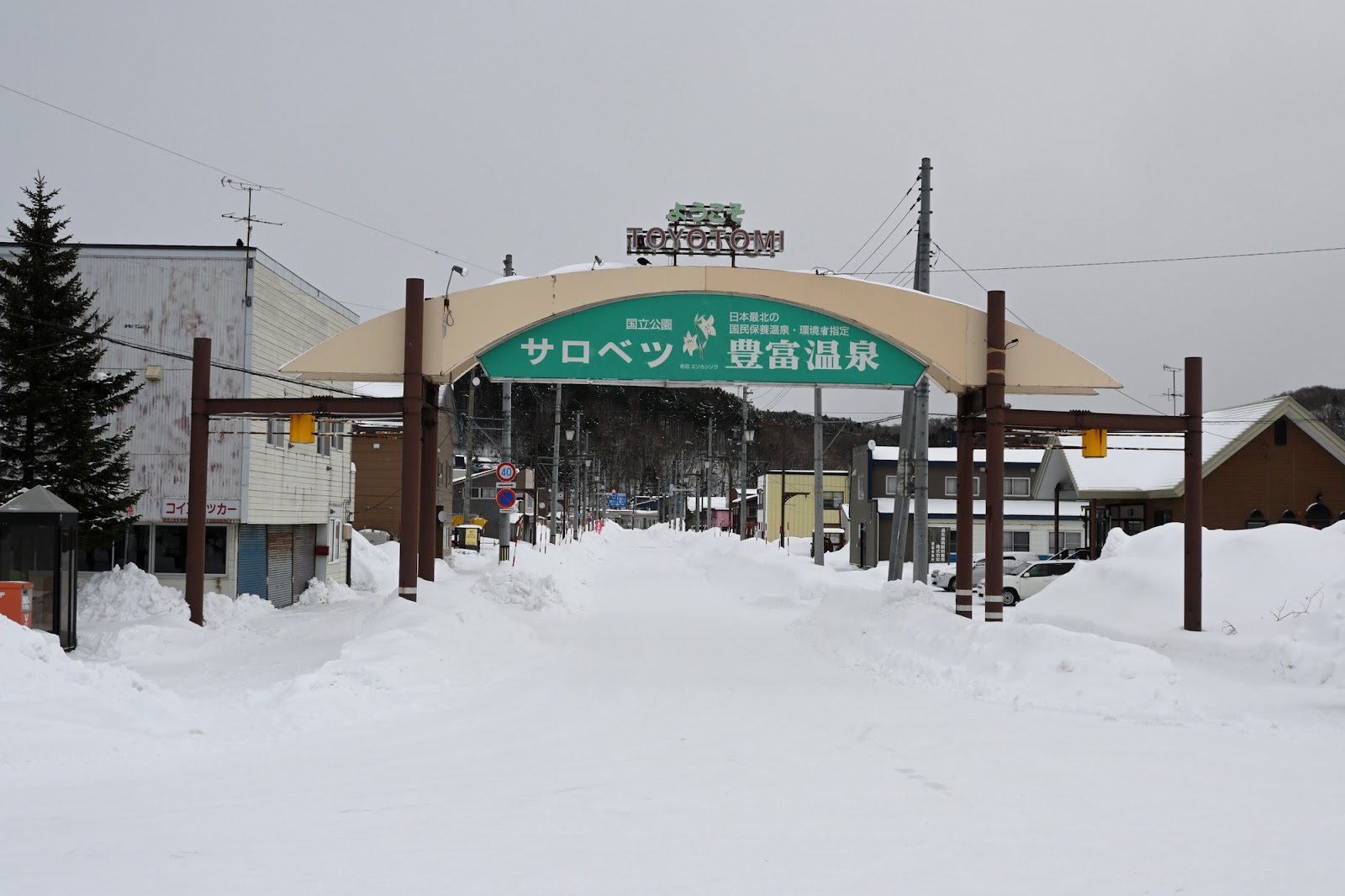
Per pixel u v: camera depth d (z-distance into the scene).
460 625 17.41
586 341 19.69
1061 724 11.52
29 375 19.78
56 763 8.96
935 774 8.73
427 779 8.52
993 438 19.58
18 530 16.94
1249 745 10.22
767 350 19.86
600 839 6.53
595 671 16.16
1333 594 16.27
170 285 25.11
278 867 5.80
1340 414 87.06
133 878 5.52
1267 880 5.63
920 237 25.38
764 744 10.25
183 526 25.16
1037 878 5.68
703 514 127.38
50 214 20.88
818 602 30.69
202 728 10.70
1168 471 35.81
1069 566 33.50
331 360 19.52
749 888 5.48
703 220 20.81
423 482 21.16
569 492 83.19
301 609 27.05
